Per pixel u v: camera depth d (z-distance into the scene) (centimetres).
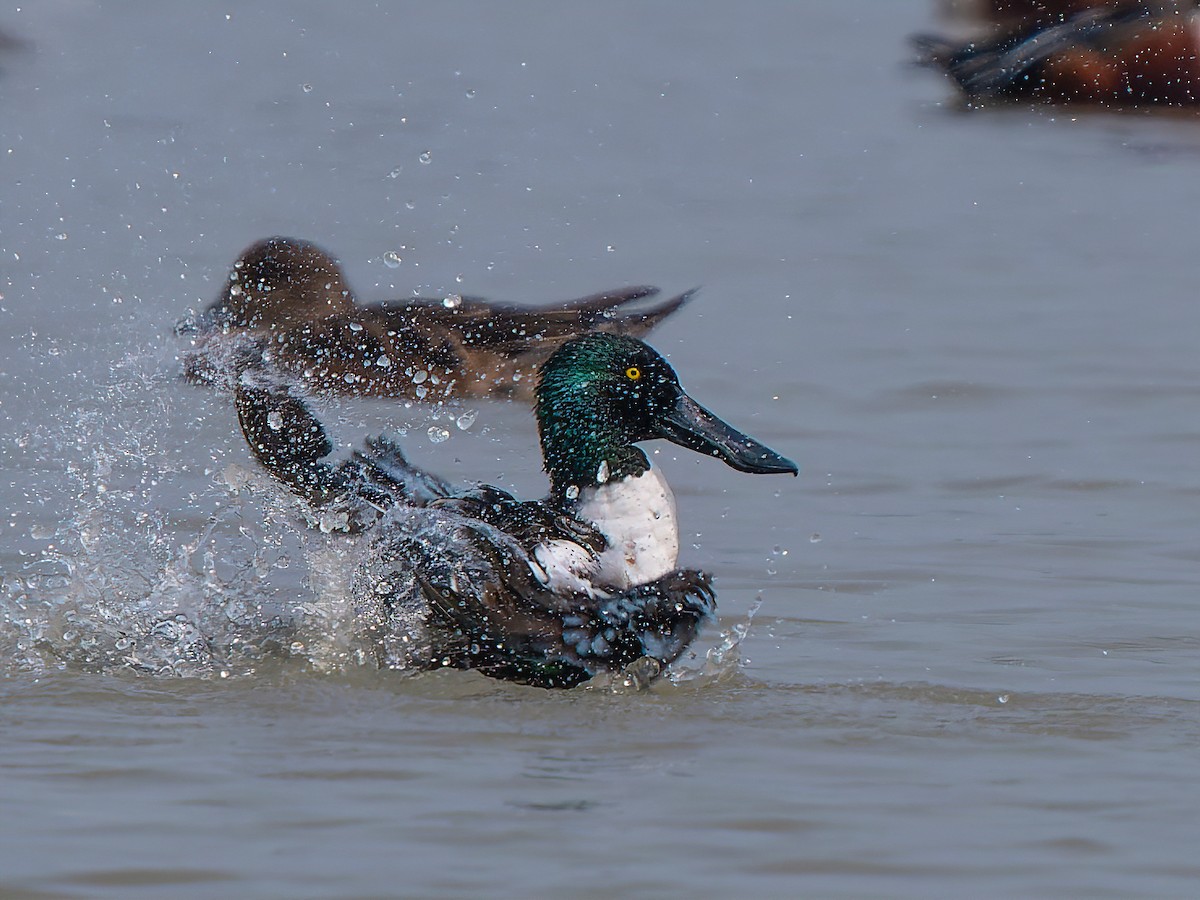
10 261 1953
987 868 679
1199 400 1573
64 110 2964
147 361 1545
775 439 1479
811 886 661
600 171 2611
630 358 1000
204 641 980
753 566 1173
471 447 1362
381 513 998
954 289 1969
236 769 777
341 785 759
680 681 941
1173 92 3048
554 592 938
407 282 1964
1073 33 3119
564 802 742
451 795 748
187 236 2114
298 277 1463
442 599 933
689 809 736
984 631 1034
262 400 1108
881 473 1392
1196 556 1190
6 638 980
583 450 991
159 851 681
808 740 837
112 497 1252
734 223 2292
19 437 1369
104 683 915
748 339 1769
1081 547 1213
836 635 1029
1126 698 906
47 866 664
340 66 3538
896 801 750
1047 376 1647
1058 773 789
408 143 2769
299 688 913
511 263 2062
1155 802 750
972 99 3166
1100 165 2661
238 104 3062
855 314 1867
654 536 981
